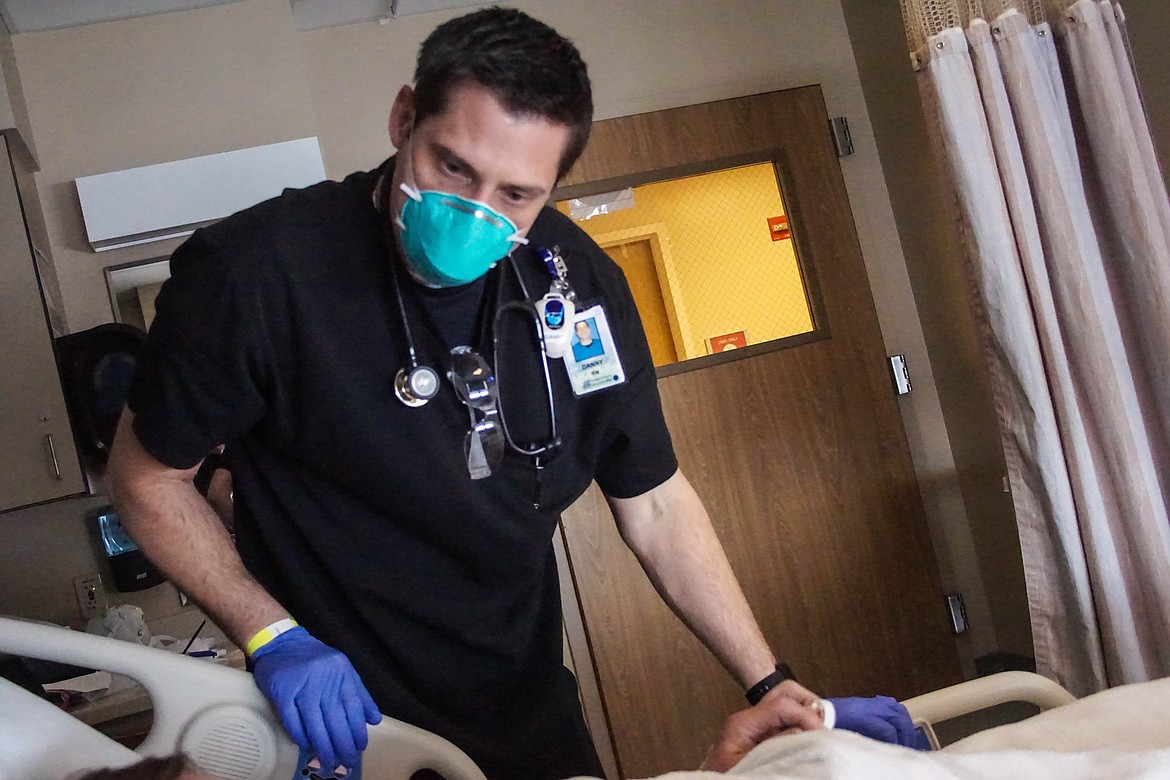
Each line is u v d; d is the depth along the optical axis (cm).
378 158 275
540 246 118
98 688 207
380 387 106
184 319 99
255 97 265
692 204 284
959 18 199
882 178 299
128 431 105
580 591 267
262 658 97
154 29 263
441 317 110
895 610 281
